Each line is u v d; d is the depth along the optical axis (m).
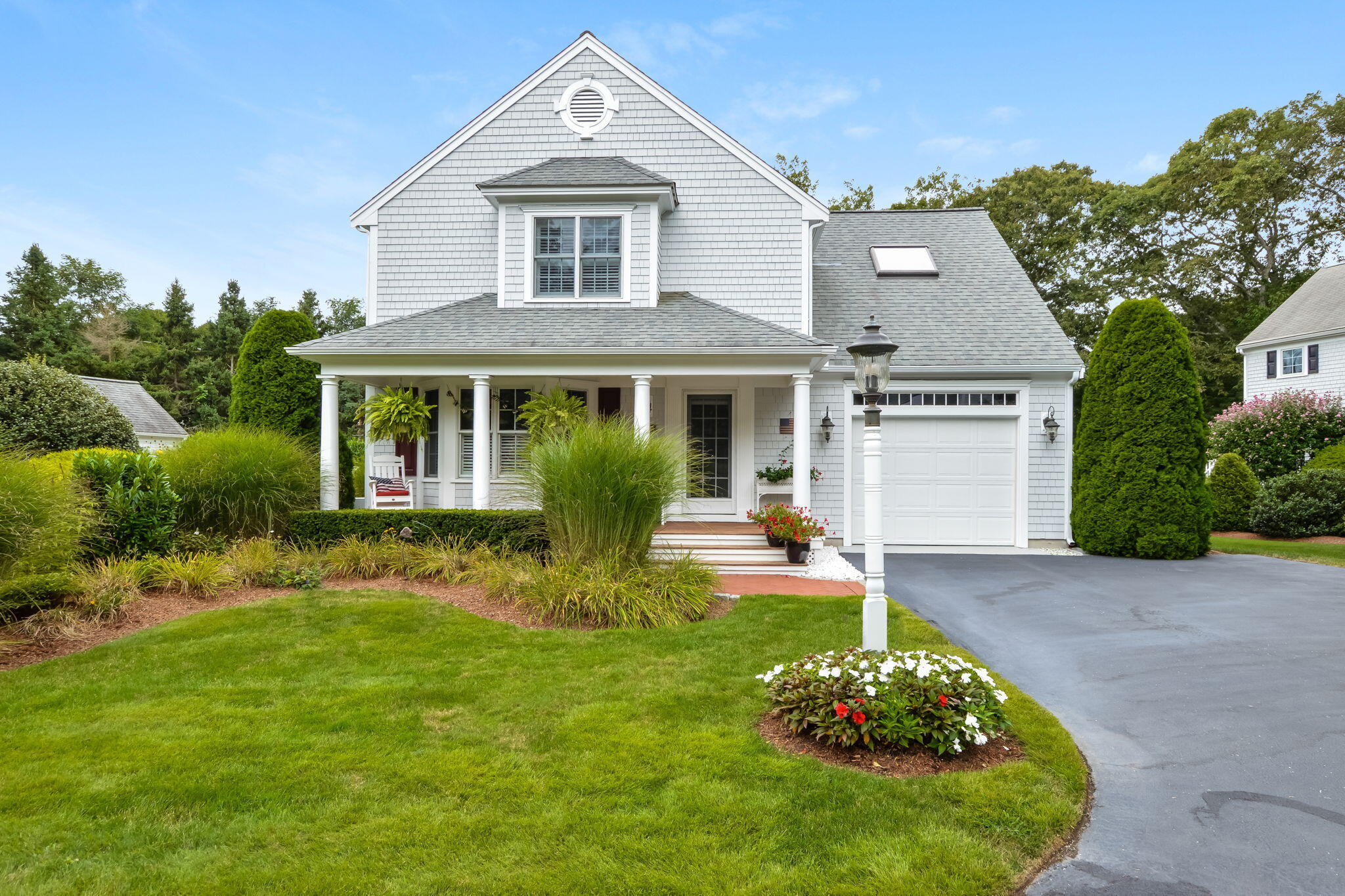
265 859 2.69
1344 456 14.76
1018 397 11.57
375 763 3.49
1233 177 25.58
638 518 7.23
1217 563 10.02
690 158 11.67
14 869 2.61
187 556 7.53
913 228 15.04
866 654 4.09
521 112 11.74
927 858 2.69
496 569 7.36
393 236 11.68
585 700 4.38
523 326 10.03
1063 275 25.41
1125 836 2.96
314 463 9.93
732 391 11.34
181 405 35.69
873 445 4.35
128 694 4.46
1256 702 4.53
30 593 5.80
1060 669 5.21
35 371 14.14
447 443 10.82
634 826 2.90
